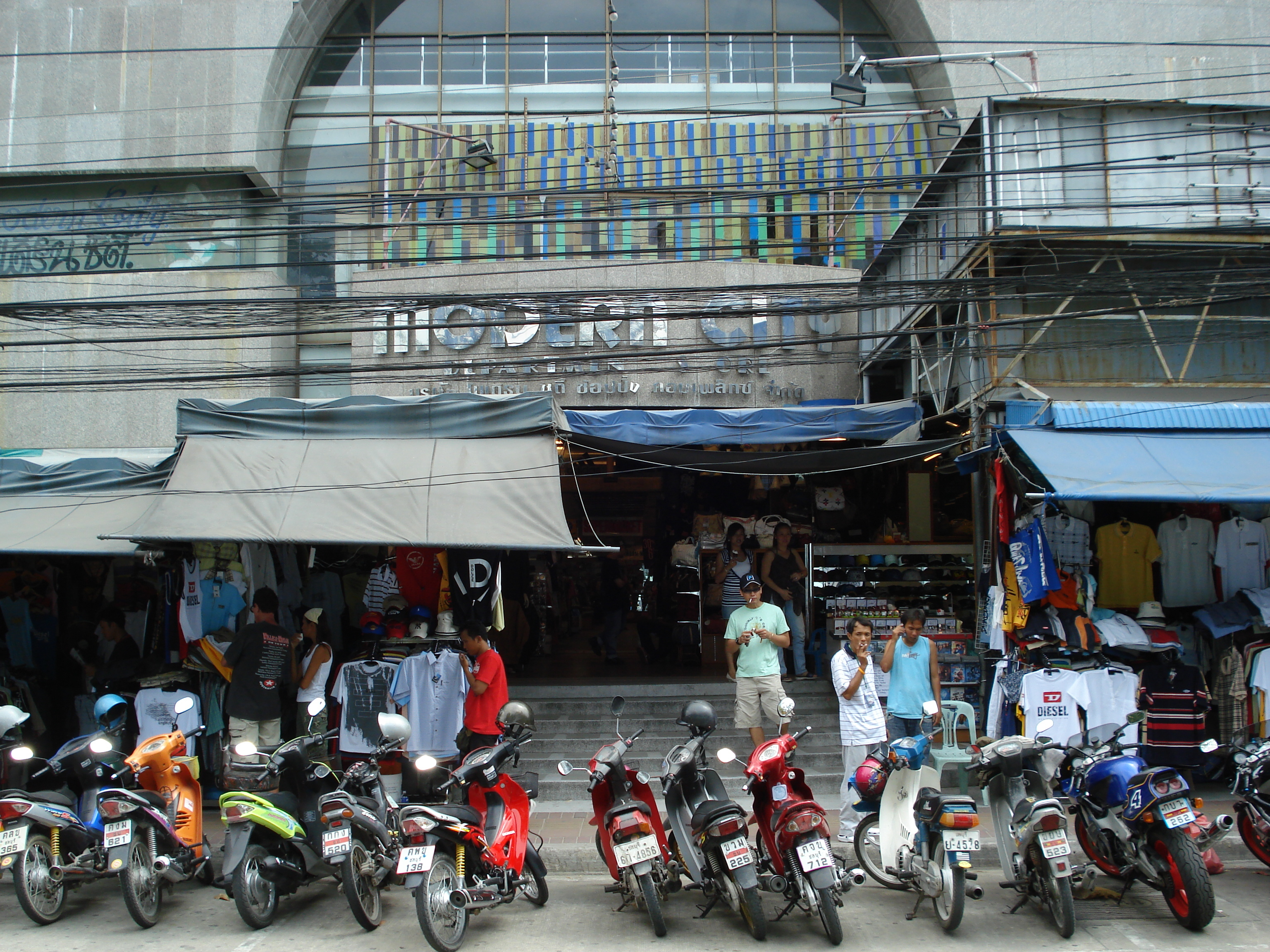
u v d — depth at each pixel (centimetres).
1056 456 848
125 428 1371
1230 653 888
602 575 1327
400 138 1468
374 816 585
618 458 1236
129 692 898
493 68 1545
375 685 852
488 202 1430
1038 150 913
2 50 1451
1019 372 979
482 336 1288
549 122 1530
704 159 1463
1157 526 984
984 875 698
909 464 1219
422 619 879
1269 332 991
